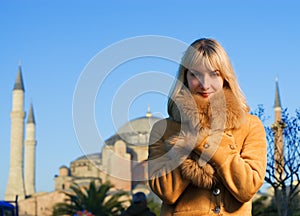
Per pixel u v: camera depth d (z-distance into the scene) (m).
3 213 23.02
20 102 96.88
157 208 32.38
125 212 9.46
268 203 36.00
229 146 2.69
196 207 2.75
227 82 2.73
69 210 52.38
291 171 11.88
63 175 84.62
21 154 95.81
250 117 2.88
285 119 12.02
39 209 78.19
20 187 93.75
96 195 50.81
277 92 50.97
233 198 2.74
